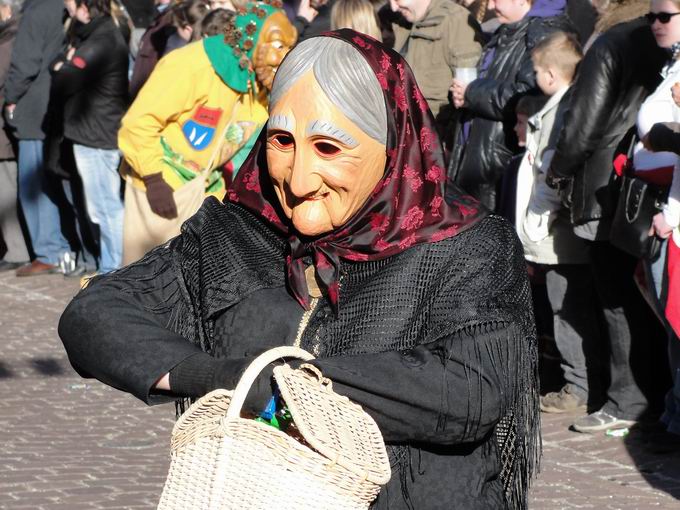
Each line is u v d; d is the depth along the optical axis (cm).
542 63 696
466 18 854
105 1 1045
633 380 680
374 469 219
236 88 728
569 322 720
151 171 738
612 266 669
